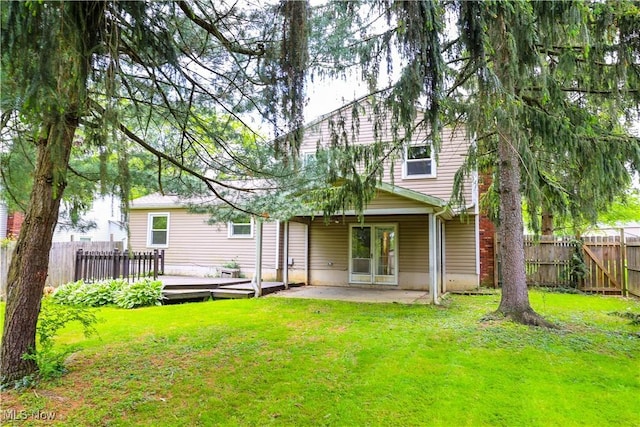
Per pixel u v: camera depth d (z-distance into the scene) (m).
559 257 10.70
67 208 5.02
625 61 4.70
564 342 5.11
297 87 3.09
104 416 3.10
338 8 3.53
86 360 4.43
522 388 3.68
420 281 10.95
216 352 4.79
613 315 6.89
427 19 2.89
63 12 1.91
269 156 4.73
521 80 4.76
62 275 9.87
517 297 6.27
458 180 7.85
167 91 3.84
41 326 4.10
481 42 3.49
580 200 6.56
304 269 12.12
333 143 5.21
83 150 3.71
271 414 3.18
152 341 5.26
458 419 3.10
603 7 4.44
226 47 3.47
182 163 4.83
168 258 13.60
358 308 7.82
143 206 13.74
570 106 5.50
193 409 3.26
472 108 4.78
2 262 8.60
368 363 4.38
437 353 4.72
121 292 8.22
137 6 2.36
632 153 5.29
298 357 4.59
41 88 1.94
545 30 4.46
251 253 12.77
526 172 5.82
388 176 11.34
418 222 11.12
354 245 11.73
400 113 4.00
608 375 4.00
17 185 4.14
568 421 3.07
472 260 10.88
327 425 3.01
